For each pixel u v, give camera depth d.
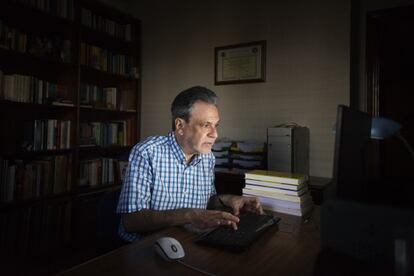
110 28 2.90
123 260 0.78
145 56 3.22
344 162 0.72
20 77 2.16
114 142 2.96
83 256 2.30
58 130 2.41
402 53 2.90
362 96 2.23
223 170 2.39
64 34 2.59
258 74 2.57
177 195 1.23
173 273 0.71
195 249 0.85
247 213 1.18
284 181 1.23
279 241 0.92
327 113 2.28
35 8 2.20
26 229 2.14
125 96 3.11
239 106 2.67
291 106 2.43
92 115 3.00
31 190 2.20
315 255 0.81
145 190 1.12
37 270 2.06
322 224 0.65
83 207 2.56
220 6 2.76
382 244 0.58
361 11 2.22
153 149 1.17
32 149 2.22
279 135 2.09
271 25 2.52
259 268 0.74
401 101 2.91
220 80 2.75
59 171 2.40
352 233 0.61
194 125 1.13
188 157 1.25
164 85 3.10
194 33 2.91
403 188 1.70
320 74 2.31
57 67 2.56
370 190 1.65
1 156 2.06
